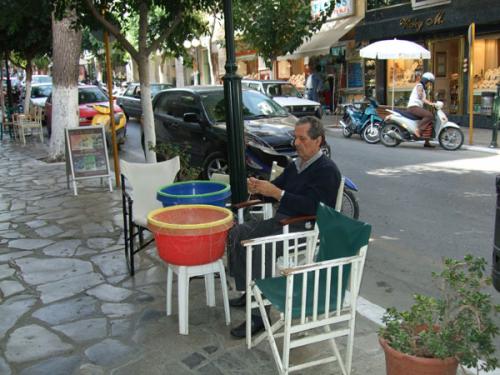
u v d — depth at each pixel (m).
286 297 3.00
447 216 6.97
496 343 3.85
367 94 20.75
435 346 2.57
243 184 4.93
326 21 19.80
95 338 3.89
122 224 6.86
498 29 15.05
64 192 8.95
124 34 8.72
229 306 4.35
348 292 3.45
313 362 3.22
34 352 3.71
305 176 4.09
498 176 3.63
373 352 3.62
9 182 9.98
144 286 4.85
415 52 14.38
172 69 41.50
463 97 16.34
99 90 16.59
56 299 4.59
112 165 11.81
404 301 4.58
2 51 18.19
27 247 6.05
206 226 3.67
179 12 7.49
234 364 3.51
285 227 3.90
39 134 18.03
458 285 2.79
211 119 9.12
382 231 6.48
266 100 10.03
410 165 10.58
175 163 5.87
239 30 19.14
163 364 3.53
